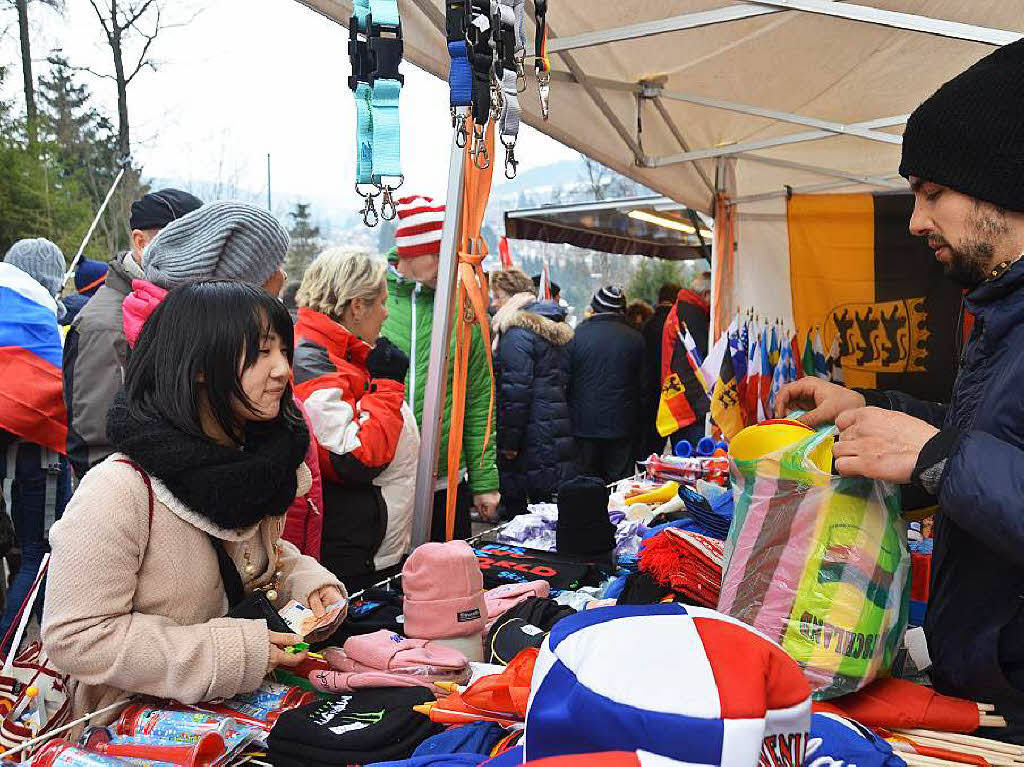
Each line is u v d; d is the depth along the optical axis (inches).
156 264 68.0
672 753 25.1
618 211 324.8
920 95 134.0
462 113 58.0
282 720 46.2
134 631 45.0
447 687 50.3
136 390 47.4
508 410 171.9
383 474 87.4
